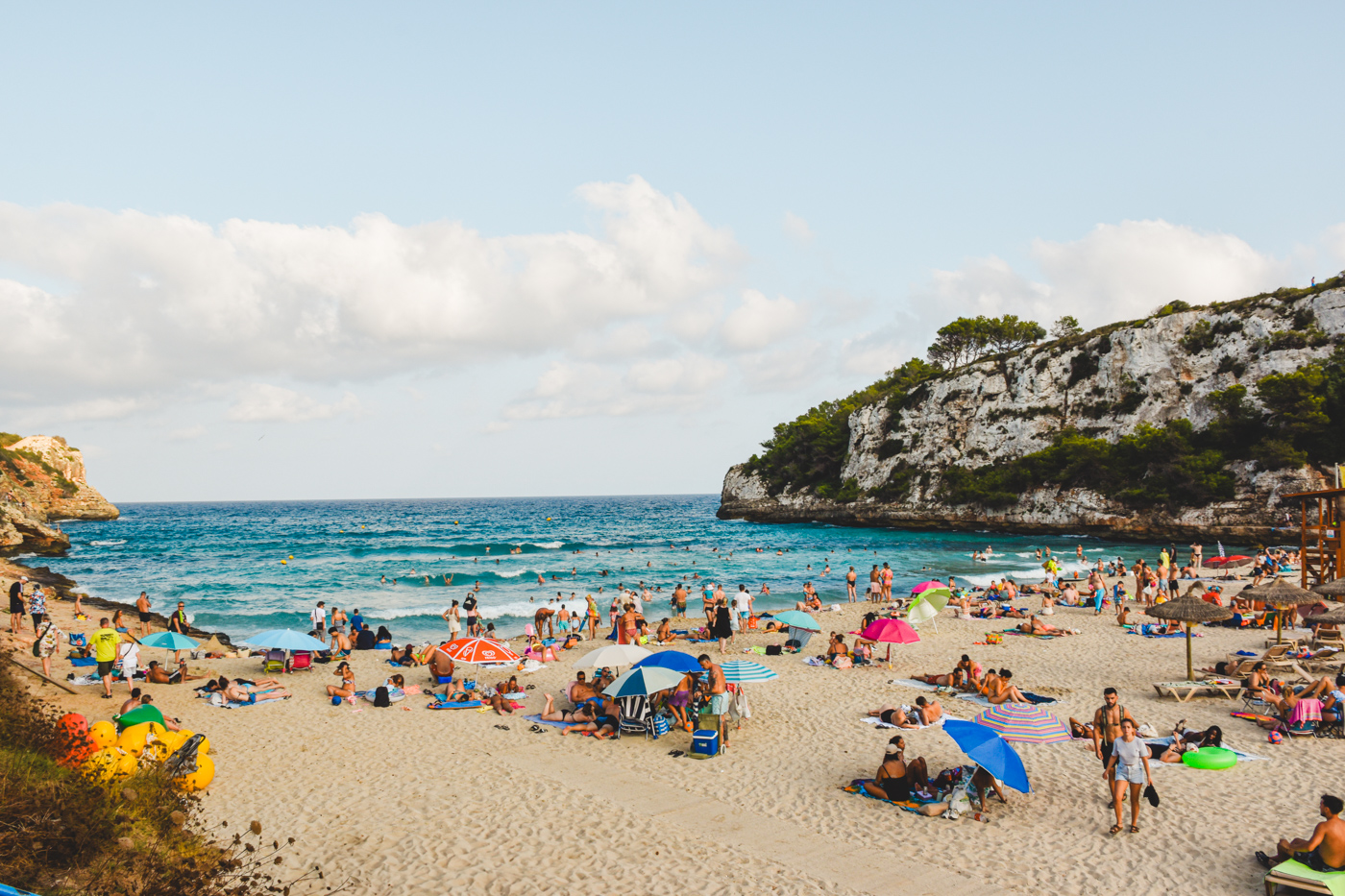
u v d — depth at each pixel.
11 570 47.75
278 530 108.38
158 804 9.52
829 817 11.14
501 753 14.33
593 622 28.47
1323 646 21.14
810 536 85.62
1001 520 78.62
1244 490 63.50
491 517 156.00
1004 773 10.34
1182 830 10.53
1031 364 83.12
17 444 130.75
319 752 14.49
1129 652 22.64
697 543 78.19
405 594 42.88
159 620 33.38
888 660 21.45
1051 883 9.16
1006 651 23.16
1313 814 10.92
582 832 10.70
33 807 7.77
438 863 9.76
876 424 96.69
